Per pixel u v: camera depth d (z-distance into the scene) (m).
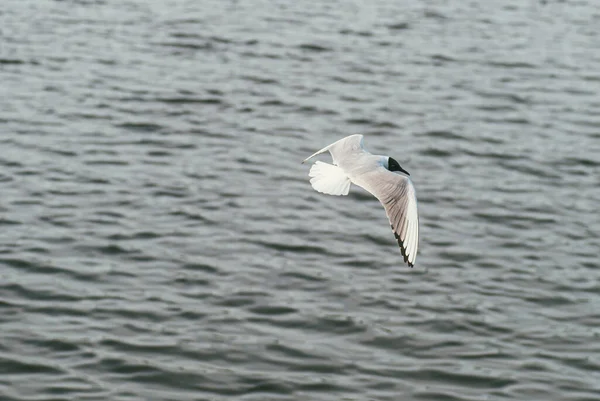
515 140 24.38
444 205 20.70
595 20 34.84
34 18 31.98
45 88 26.17
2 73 27.00
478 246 18.98
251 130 24.33
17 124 23.66
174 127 24.20
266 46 30.55
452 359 15.26
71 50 29.19
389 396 14.29
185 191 20.73
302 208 20.38
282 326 15.97
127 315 16.00
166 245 18.39
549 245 19.14
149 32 31.33
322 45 30.83
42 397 13.91
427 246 18.91
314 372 14.77
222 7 34.56
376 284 17.42
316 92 27.02
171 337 15.48
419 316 16.42
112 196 20.25
